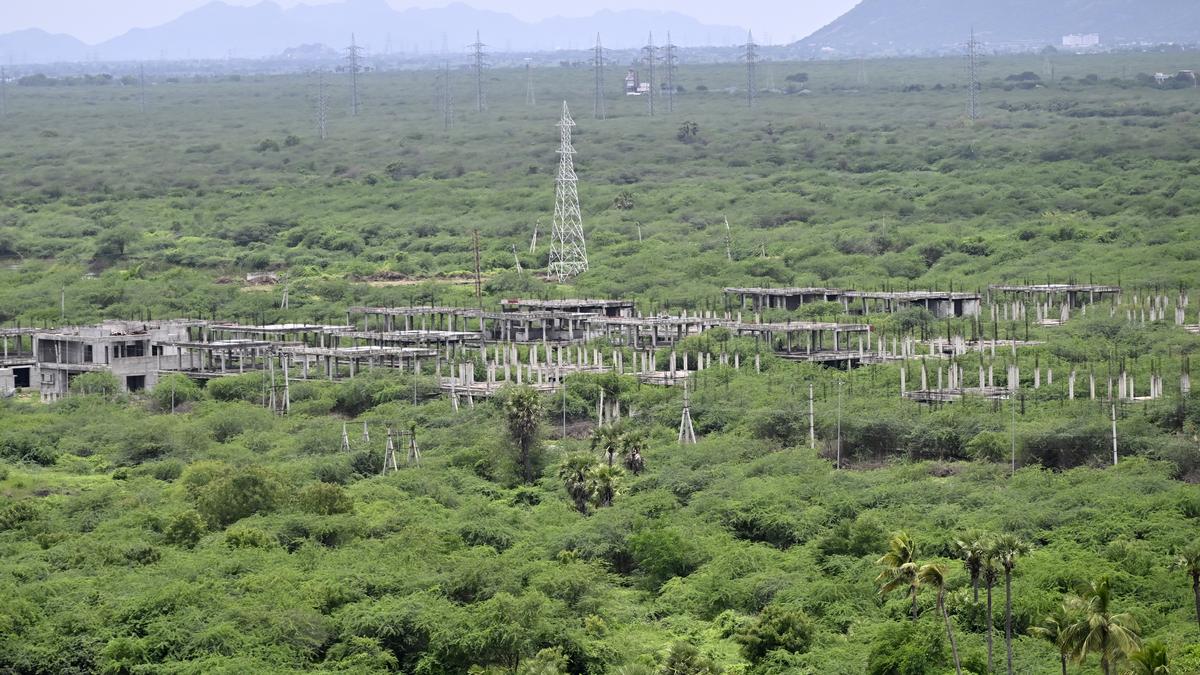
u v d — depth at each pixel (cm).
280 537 13225
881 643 10494
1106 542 12362
